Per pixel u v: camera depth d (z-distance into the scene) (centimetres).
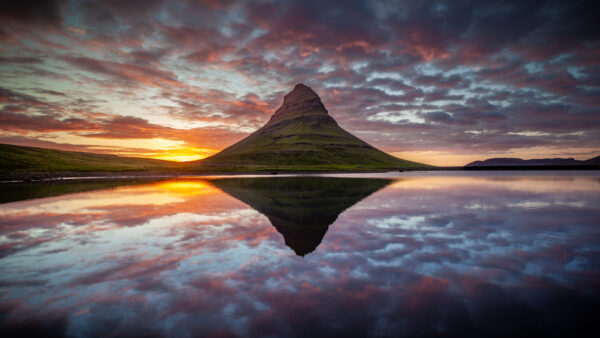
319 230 1313
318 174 9494
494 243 1079
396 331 505
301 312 576
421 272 786
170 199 2522
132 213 1788
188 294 661
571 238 1145
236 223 1480
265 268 826
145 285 714
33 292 675
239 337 495
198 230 1323
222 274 783
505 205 2070
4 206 2109
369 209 1920
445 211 1822
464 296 640
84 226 1411
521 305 596
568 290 667
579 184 4181
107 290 685
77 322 544
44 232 1286
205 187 3938
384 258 906
